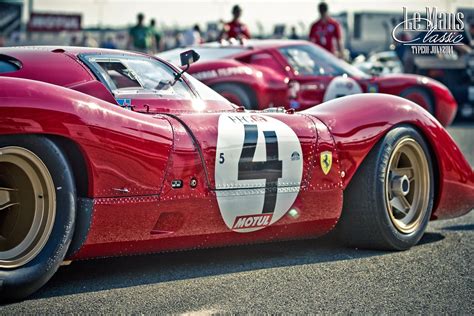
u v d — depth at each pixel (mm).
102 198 3846
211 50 10102
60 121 3674
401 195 5078
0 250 3699
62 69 4445
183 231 4215
